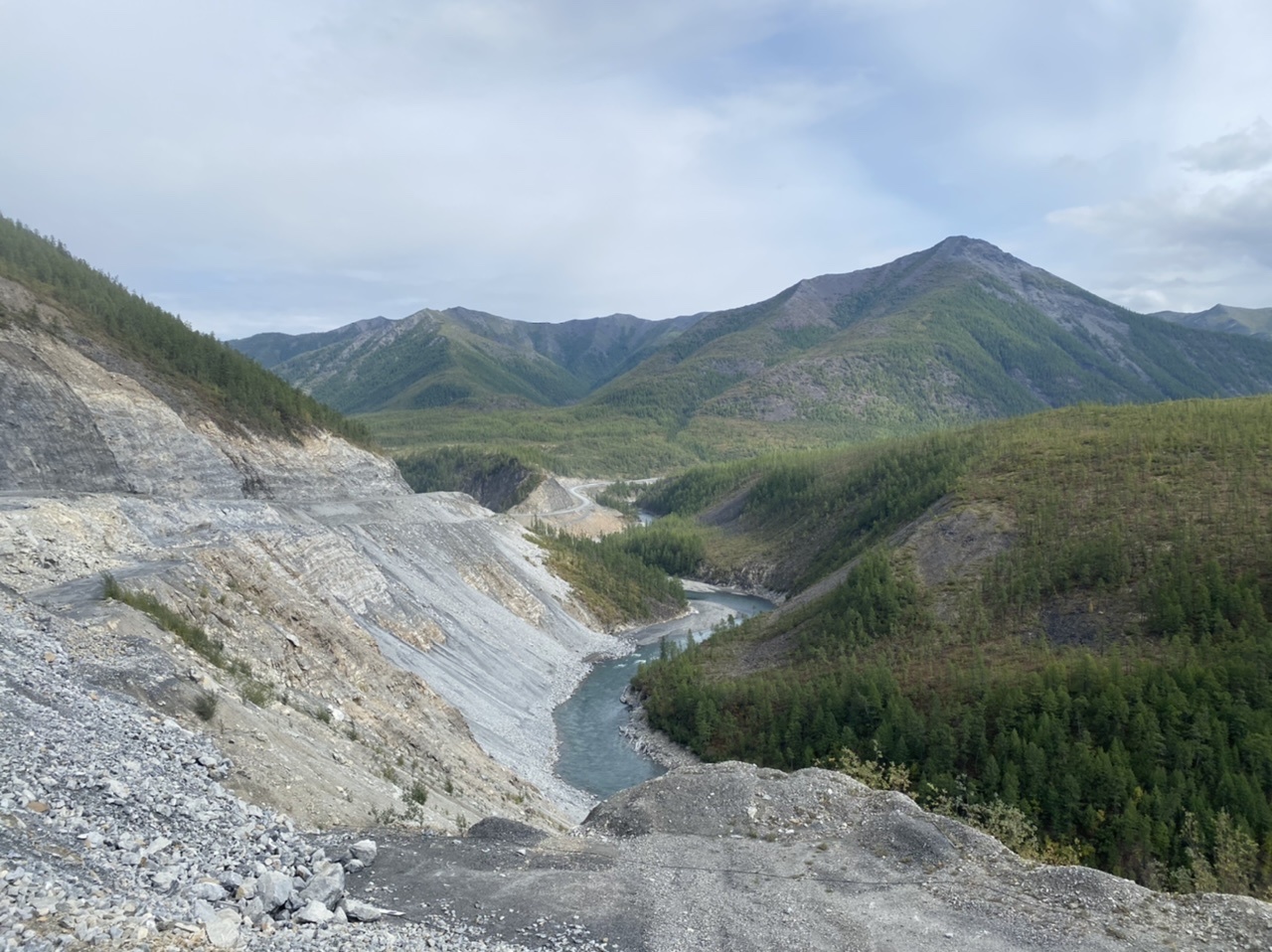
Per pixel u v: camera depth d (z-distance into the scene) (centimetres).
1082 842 5831
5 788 2045
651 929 2539
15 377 7531
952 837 3344
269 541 7081
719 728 8475
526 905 2580
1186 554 9006
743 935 2558
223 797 2656
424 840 3036
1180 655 7481
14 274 9388
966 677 7969
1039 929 2636
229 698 3522
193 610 4428
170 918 1734
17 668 2809
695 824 3575
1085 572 9481
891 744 7400
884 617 10081
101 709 2830
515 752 7381
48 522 5088
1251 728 6303
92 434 8038
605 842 3366
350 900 2266
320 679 4947
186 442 9188
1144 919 2697
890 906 2798
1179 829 5703
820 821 3591
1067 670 7638
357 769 3794
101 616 3612
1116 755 6334
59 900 1605
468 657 9206
